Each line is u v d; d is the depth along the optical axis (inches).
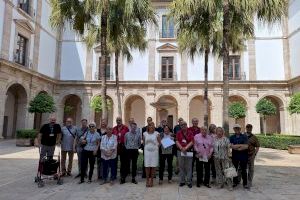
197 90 1049.5
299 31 960.9
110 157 310.3
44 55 1005.2
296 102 740.7
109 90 1074.7
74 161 477.4
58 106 1076.5
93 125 324.5
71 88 1091.9
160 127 383.2
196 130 315.9
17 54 845.8
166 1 1079.0
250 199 256.8
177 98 1053.8
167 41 1085.8
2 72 743.1
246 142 301.4
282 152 688.4
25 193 267.6
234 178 307.6
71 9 427.5
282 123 1032.2
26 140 697.0
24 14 866.8
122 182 314.8
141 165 386.3
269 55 1063.6
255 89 1039.0
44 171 298.2
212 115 1034.7
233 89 1046.4
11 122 885.8
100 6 414.6
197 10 390.3
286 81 1027.3
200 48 601.3
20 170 383.2
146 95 1062.4
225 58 384.5
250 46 1069.1
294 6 1001.5
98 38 525.0
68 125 356.5
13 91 894.4
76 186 300.0
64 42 1115.9
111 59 1089.4
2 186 293.6
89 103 1078.4
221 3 407.8
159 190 286.2
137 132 323.9
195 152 307.7
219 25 436.1
